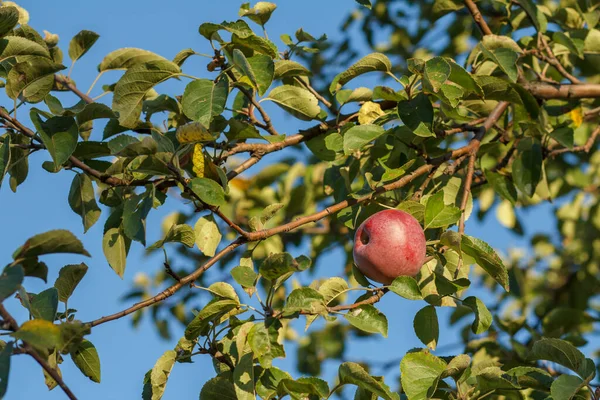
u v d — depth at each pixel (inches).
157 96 169.2
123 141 137.6
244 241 137.9
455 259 149.3
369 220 141.2
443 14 214.2
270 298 129.1
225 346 133.8
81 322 119.7
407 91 149.9
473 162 160.6
